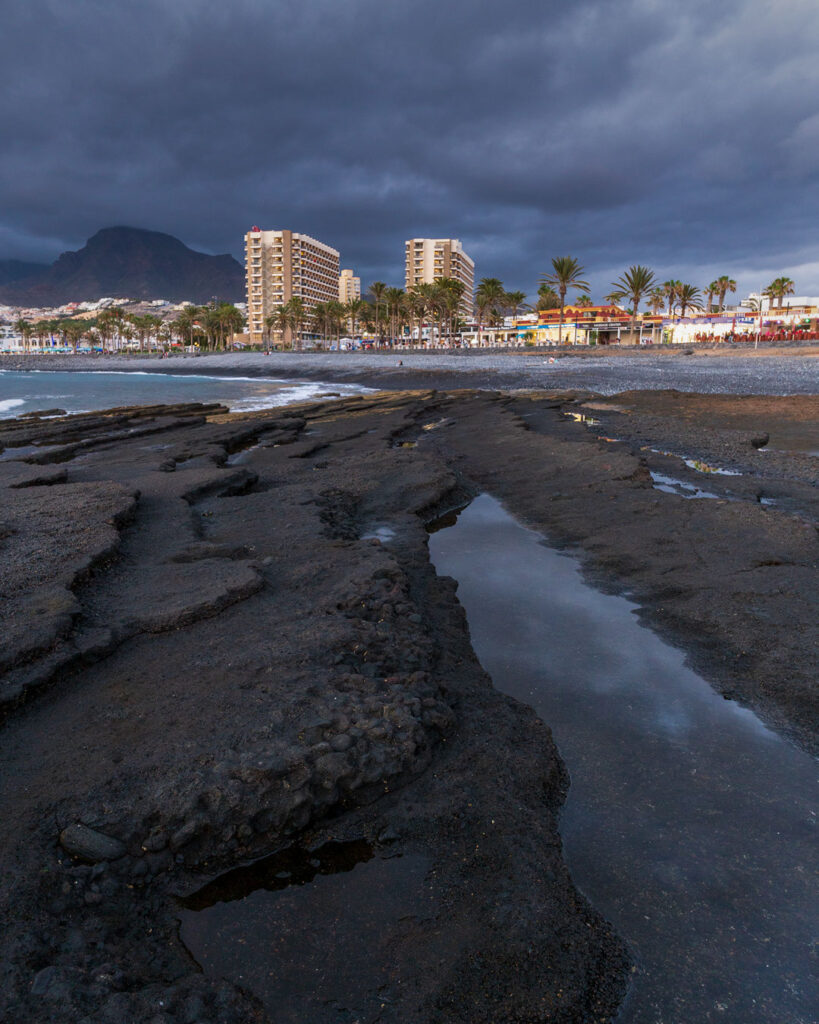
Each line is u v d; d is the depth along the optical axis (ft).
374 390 143.43
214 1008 6.27
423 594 18.13
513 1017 6.28
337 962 6.91
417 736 10.18
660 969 6.91
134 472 36.27
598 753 11.01
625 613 17.22
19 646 12.64
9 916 7.06
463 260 526.57
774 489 32.12
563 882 7.94
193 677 12.10
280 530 23.26
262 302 514.27
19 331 644.27
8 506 25.45
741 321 234.58
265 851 8.50
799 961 7.06
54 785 9.20
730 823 9.29
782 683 12.92
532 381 130.41
